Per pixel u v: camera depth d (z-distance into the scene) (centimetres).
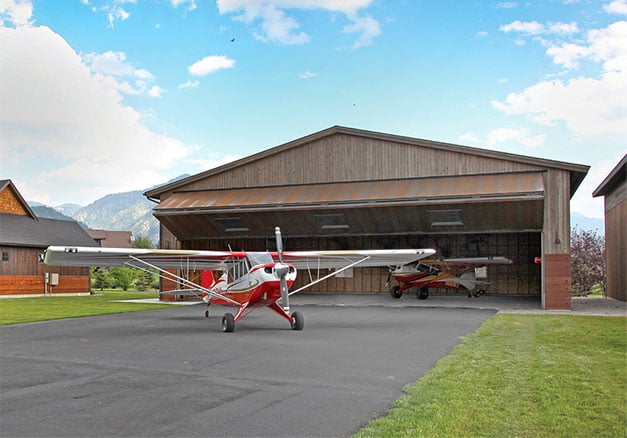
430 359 938
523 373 792
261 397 662
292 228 2488
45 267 3447
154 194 2733
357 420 562
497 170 2191
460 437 501
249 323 1588
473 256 3006
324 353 1005
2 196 3562
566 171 2095
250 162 2591
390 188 2273
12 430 534
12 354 1001
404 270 2631
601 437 505
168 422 557
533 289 2931
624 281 2606
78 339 1216
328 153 2462
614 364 864
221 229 2597
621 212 2667
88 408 612
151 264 1600
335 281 3266
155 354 996
